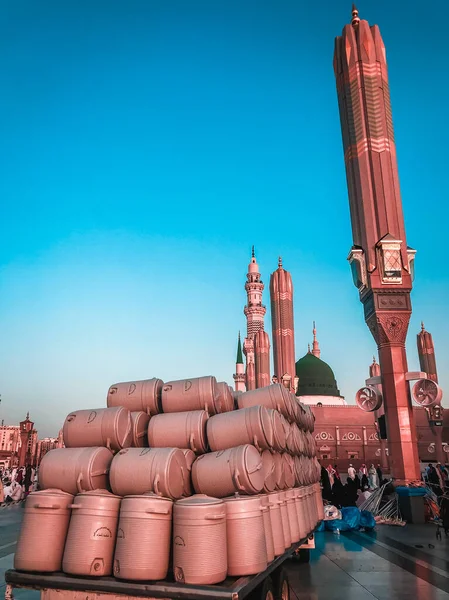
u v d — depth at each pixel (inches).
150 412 319.9
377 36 1117.1
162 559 209.0
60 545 227.9
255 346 3164.4
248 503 226.1
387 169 1041.5
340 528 688.4
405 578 410.9
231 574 213.0
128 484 232.8
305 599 345.1
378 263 989.8
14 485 1096.8
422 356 2974.9
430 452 2726.4
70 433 284.4
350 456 2878.9
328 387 3878.0
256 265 5418.3
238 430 271.4
